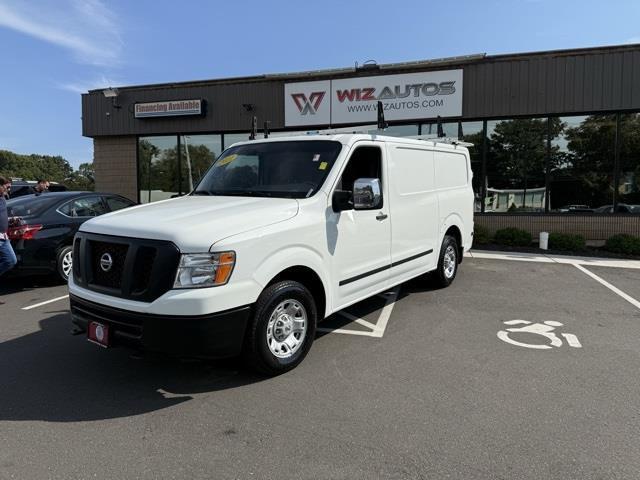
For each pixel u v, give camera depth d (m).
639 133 12.12
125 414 3.53
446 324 5.68
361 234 5.01
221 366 4.40
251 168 5.13
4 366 4.45
